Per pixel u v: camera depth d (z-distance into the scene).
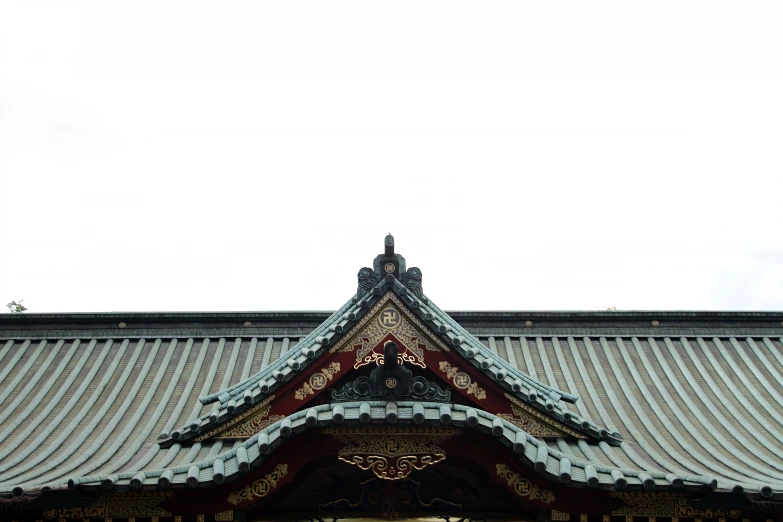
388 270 9.18
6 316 15.16
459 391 8.73
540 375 14.22
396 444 8.53
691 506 8.64
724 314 15.54
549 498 8.62
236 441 9.05
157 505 8.63
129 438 11.48
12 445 11.22
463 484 9.41
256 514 9.34
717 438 11.63
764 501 7.89
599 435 9.08
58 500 8.42
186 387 13.41
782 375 14.22
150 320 15.41
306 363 8.63
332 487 9.40
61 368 14.01
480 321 15.64
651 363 14.58
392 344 8.49
